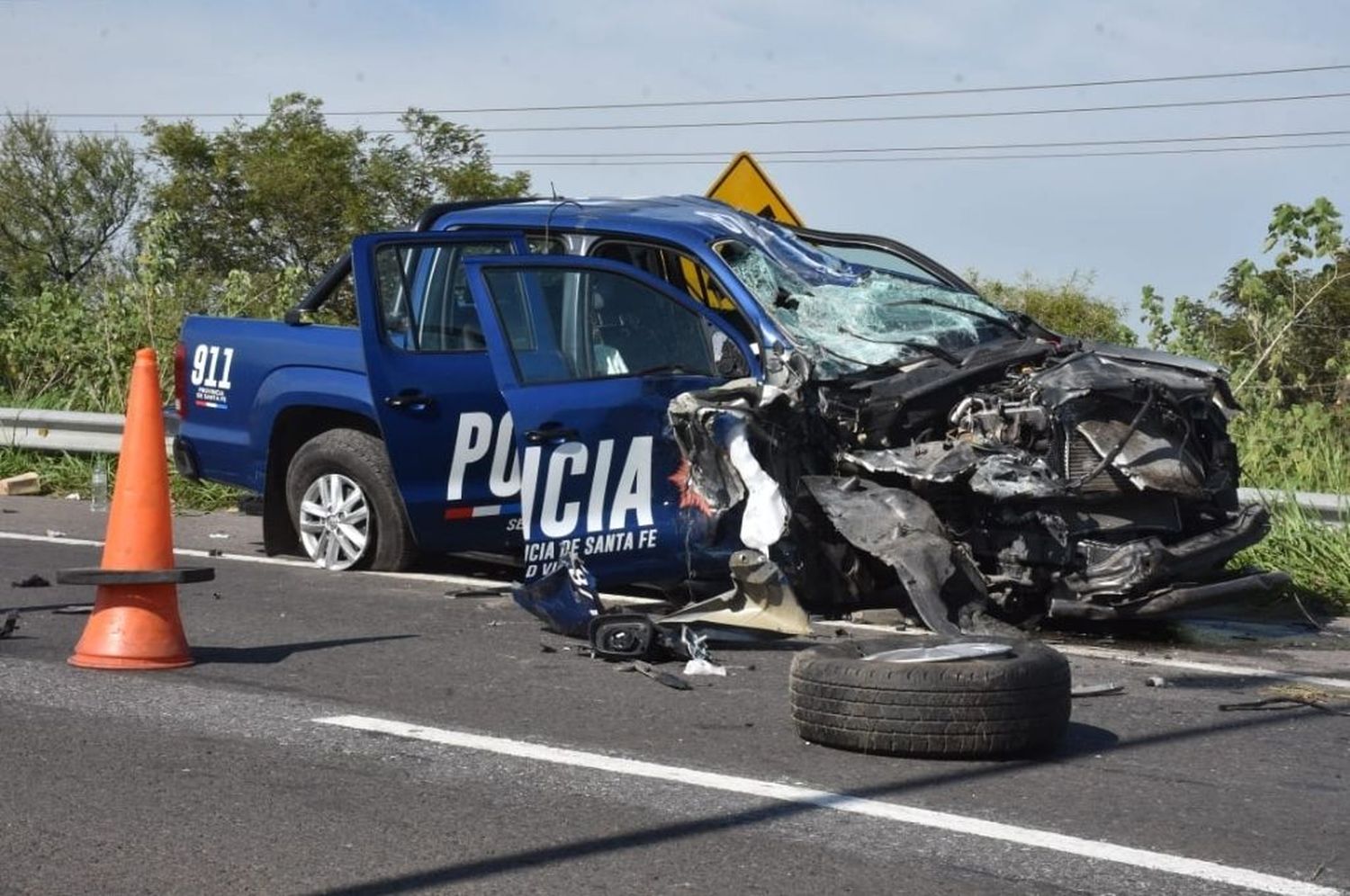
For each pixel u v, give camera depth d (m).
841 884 4.21
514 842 4.51
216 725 5.73
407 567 9.38
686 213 9.23
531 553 7.61
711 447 7.73
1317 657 7.70
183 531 11.30
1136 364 8.22
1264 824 4.82
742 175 12.81
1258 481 11.24
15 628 7.38
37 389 16.12
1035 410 7.70
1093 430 7.69
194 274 41.78
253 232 45.69
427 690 6.35
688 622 7.29
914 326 8.55
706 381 8.13
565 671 6.77
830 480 7.86
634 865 4.34
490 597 8.58
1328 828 4.80
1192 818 4.86
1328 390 13.88
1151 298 13.46
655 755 5.44
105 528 11.16
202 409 9.91
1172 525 7.89
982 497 7.72
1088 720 6.14
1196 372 8.16
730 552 7.80
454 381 8.65
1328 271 12.94
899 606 8.18
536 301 7.92
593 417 7.78
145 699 6.08
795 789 5.05
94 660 6.56
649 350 8.17
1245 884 4.27
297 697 6.17
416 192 46.34
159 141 45.88
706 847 4.48
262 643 7.23
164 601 6.66
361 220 44.47
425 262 8.84
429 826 4.64
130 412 6.69
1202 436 8.24
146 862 4.30
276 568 9.53
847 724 5.47
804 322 8.45
